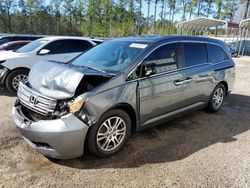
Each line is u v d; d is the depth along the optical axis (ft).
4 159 11.75
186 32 101.04
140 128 13.51
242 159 12.57
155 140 14.30
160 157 12.50
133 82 12.60
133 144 13.71
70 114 10.75
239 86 30.04
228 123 17.33
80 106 10.82
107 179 10.67
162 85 13.89
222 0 151.64
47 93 11.45
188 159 12.40
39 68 13.19
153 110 13.78
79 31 210.18
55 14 209.26
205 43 17.44
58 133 10.57
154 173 11.18
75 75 11.37
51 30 209.26
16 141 13.44
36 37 43.93
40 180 10.44
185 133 15.39
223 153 13.10
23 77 23.34
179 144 13.93
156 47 13.97
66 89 11.23
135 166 11.66
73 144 10.85
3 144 13.07
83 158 12.12
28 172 10.91
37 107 11.46
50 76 12.12
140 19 195.21
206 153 13.04
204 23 88.17
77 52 26.63
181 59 15.30
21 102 12.50
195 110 17.17
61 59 25.46
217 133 15.61
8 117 16.99
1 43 40.65
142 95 12.98
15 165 11.35
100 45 16.02
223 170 11.56
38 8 203.00
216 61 18.20
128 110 12.87
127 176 10.91
